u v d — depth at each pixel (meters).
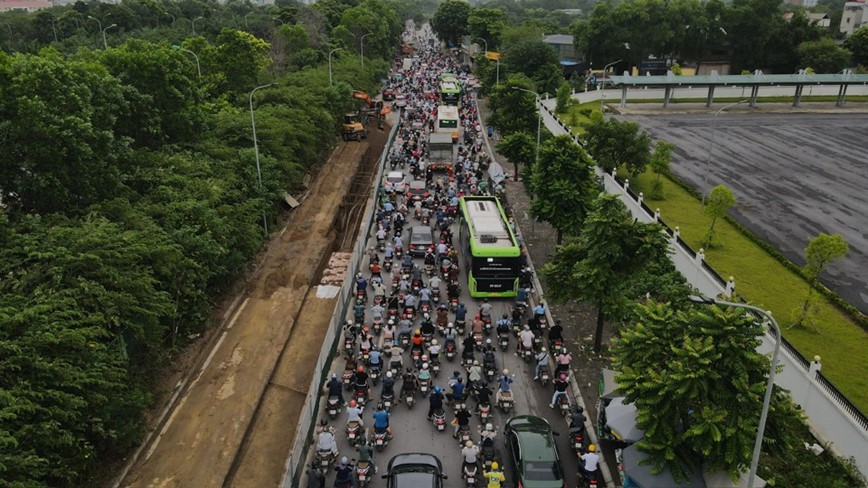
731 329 15.99
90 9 101.25
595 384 23.98
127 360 20.94
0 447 15.16
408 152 56.81
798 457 19.38
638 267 24.77
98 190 26.83
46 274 20.16
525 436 18.67
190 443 20.33
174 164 33.47
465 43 149.38
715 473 15.89
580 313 29.66
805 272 27.17
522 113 55.25
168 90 37.16
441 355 25.69
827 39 99.88
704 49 107.69
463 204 35.97
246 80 58.06
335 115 62.59
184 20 99.50
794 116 75.50
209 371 24.42
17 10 136.12
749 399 15.77
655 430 16.19
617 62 97.69
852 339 25.84
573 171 33.69
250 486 18.75
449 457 19.84
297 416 22.11
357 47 107.94
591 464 17.86
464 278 33.38
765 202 44.16
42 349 17.73
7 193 24.56
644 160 47.75
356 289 29.92
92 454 17.73
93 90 29.56
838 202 44.06
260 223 38.72
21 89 24.47
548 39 115.75
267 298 30.72
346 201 46.47
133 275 22.12
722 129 67.94
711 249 35.62
